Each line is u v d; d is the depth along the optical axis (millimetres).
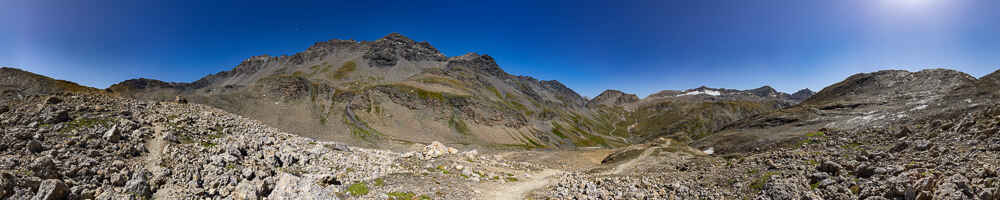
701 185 27203
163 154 27328
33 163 19812
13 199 17703
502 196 31125
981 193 13281
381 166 35219
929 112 97875
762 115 179375
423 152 46094
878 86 180250
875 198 16406
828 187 19312
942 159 18984
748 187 23797
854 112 141000
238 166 27859
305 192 25156
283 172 29734
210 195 23734
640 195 25859
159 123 35156
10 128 25391
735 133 144000
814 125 132375
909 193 15359
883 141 30594
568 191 30500
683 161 52812
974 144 21422
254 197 24312
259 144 35781
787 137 108688
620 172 53906
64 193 19219
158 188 23219
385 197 26406
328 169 32562
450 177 35156
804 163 25094
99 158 24125
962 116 29844
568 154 110062
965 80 133125
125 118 34094
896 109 124188
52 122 28219
